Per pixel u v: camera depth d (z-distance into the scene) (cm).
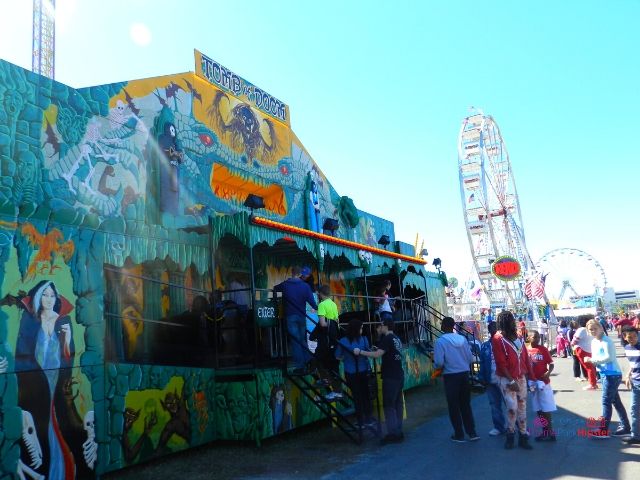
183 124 1002
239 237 859
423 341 1470
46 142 677
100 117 791
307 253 1205
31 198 631
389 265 1389
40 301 609
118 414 670
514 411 720
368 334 1208
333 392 849
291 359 981
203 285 972
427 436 844
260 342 974
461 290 5997
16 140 631
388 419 813
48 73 2277
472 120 3941
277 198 1316
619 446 698
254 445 820
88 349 654
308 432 924
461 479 596
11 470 547
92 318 668
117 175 805
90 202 738
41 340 602
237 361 930
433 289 1927
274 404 830
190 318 897
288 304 916
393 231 2006
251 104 1248
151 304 844
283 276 1244
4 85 630
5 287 576
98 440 641
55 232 644
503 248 3959
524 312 3522
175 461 737
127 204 819
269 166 1273
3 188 598
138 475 669
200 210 1020
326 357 885
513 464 643
